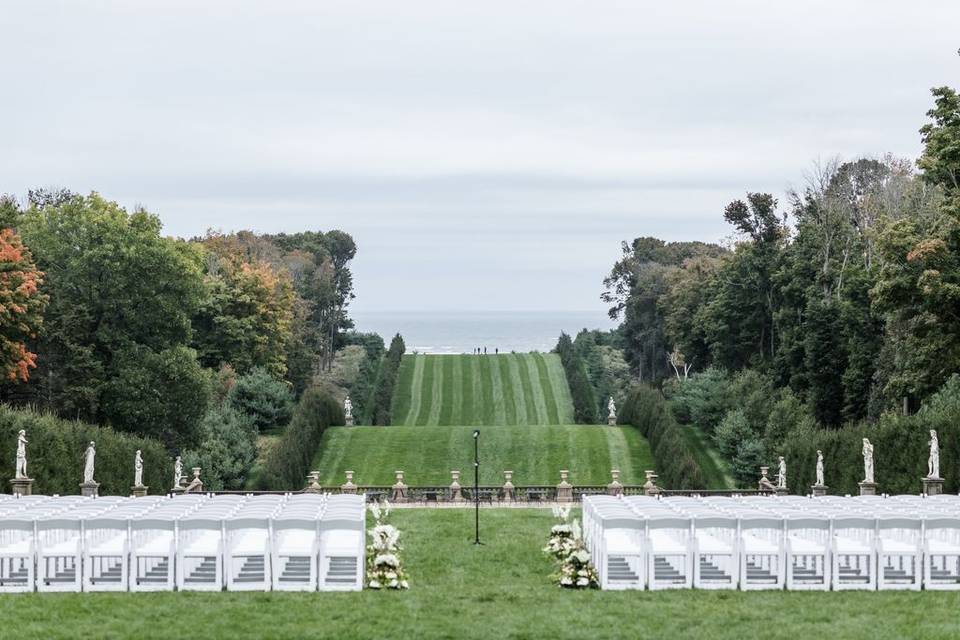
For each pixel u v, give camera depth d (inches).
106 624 1386.6
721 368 5541.3
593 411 6058.1
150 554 1545.3
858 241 4945.9
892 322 3981.3
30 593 1518.2
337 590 1566.2
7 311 3575.3
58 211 4434.1
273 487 3875.5
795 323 4945.9
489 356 7445.9
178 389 4286.4
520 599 1536.7
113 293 4325.8
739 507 1732.3
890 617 1425.9
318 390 4916.3
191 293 4488.2
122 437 3563.0
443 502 3206.2
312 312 7224.4
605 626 1402.6
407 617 1437.0
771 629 1382.9
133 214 4436.5
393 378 6584.6
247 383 5236.2
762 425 4443.9
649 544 1585.9
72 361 4190.5
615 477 3353.8
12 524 1531.7
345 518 1572.3
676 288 6530.5
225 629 1375.5
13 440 3117.6
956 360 3282.5
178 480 3186.5
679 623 1411.2
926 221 4010.8
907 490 3196.4
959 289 3134.8
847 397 4424.2
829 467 3560.5
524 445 4633.4
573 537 1796.3
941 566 1649.9
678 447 4141.2
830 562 1577.3
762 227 5408.5
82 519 1540.4
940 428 3120.1
